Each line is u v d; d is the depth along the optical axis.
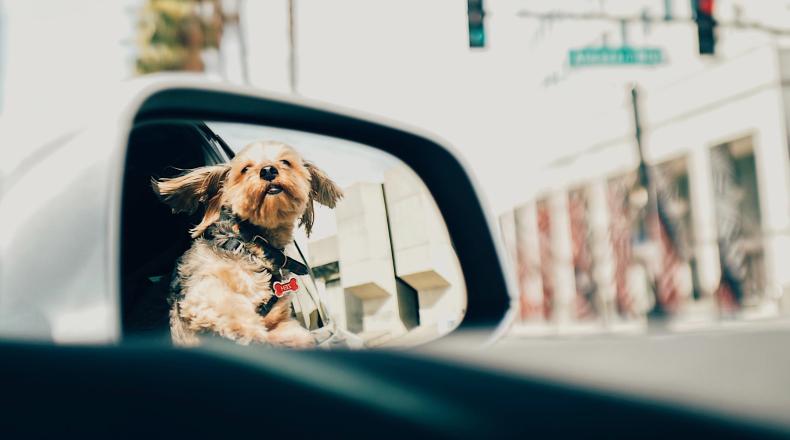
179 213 2.57
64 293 1.12
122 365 0.68
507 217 22.56
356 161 2.32
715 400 1.08
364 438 0.77
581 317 20.33
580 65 15.88
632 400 0.99
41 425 0.63
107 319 1.13
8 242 1.10
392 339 2.21
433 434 0.79
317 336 2.50
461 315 2.05
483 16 12.45
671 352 1.40
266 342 2.38
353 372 0.79
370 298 2.23
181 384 0.69
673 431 1.00
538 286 22.56
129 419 0.66
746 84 14.66
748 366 1.38
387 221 2.36
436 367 0.85
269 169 2.52
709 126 15.72
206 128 2.60
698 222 16.22
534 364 0.96
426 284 2.18
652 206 16.00
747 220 14.95
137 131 2.23
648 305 17.22
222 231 2.54
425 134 2.17
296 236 2.72
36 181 1.18
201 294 2.35
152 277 2.52
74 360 0.67
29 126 1.31
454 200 2.11
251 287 2.44
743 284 14.91
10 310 1.06
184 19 23.05
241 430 0.70
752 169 14.83
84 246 1.17
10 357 0.66
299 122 2.26
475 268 2.06
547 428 0.88
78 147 1.26
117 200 1.26
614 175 18.97
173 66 23.58
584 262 20.41
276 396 0.73
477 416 0.83
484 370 0.89
